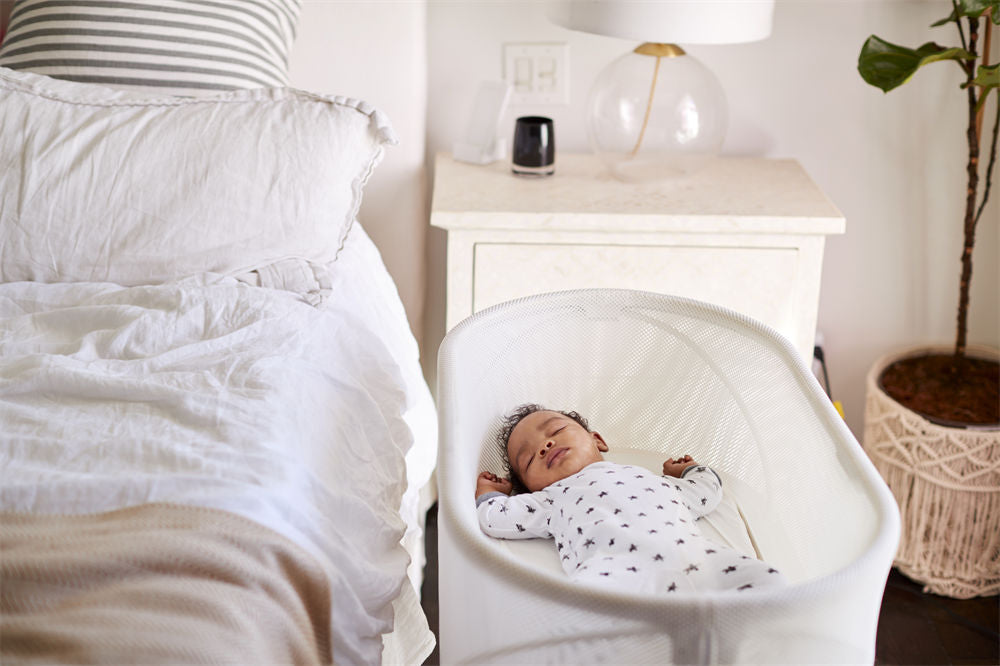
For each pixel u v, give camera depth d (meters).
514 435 1.31
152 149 1.34
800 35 1.89
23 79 1.39
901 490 1.75
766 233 1.61
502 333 1.24
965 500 1.67
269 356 1.15
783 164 1.91
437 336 2.17
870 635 0.86
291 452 1.02
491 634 0.83
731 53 1.91
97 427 1.03
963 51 1.57
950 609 1.74
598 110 1.72
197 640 0.75
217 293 1.24
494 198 1.67
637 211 1.61
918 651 1.63
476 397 1.21
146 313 1.19
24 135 1.35
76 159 1.34
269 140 1.36
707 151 1.73
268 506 0.93
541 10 1.90
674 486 1.20
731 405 1.27
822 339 2.13
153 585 0.79
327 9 1.79
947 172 1.96
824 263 2.07
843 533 0.96
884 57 1.62
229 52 1.53
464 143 1.90
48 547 0.83
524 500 1.21
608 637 0.75
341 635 0.95
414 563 1.45
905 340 2.11
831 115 1.95
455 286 1.67
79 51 1.49
